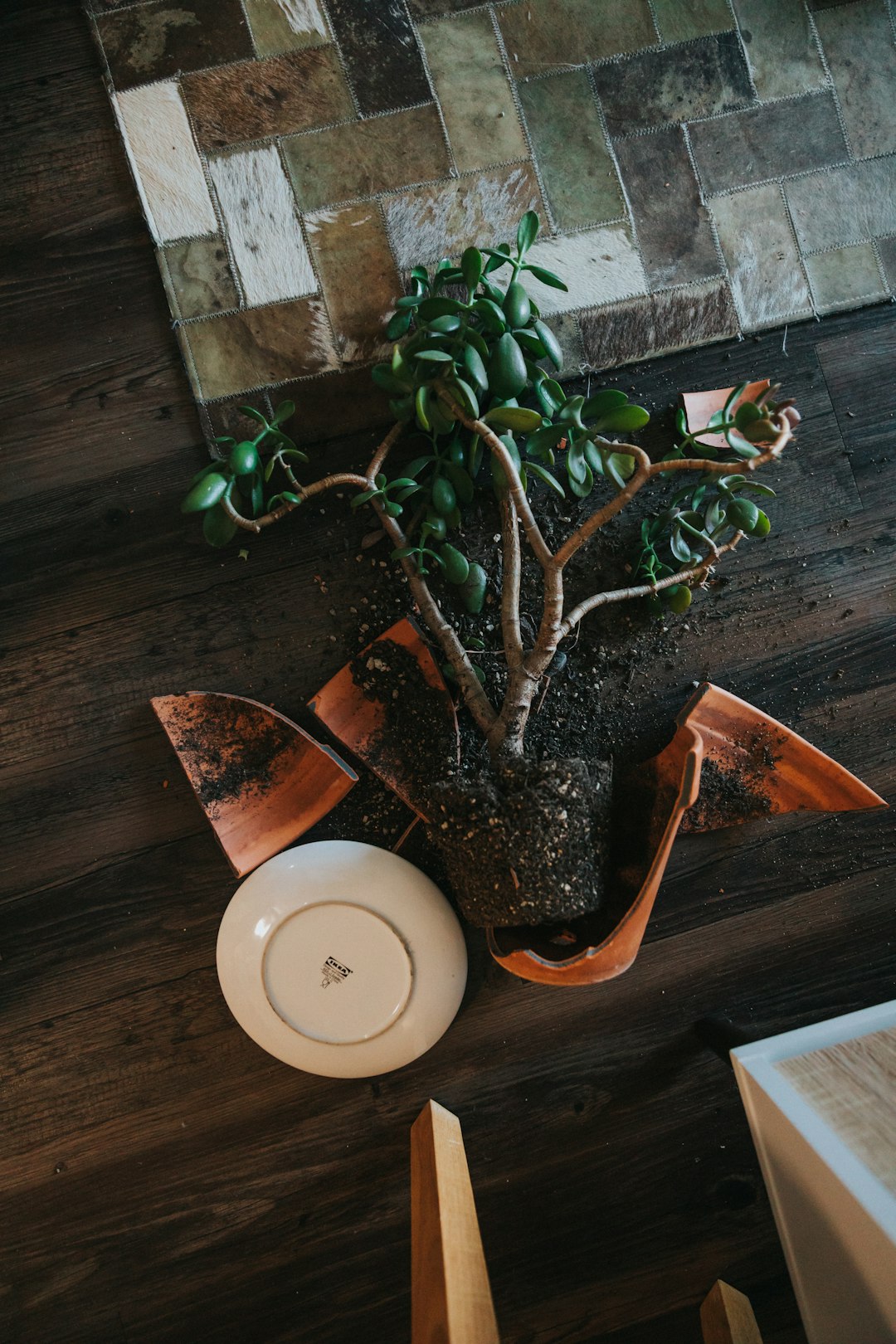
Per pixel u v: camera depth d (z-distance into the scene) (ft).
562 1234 4.48
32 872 4.42
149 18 4.38
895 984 4.53
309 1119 4.46
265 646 4.47
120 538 4.46
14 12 4.42
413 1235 3.81
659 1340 4.42
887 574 4.56
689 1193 4.50
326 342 4.45
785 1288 4.46
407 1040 4.18
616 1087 4.51
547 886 3.46
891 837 4.56
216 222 4.43
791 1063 3.61
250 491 4.42
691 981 4.54
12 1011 4.41
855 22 4.54
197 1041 4.45
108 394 4.46
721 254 4.54
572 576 4.50
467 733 4.34
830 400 4.57
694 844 4.56
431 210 4.48
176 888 4.45
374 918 4.13
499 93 4.50
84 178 4.44
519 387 3.75
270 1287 4.42
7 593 4.43
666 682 4.50
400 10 4.44
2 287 4.43
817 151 4.55
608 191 4.52
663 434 4.52
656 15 4.51
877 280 4.56
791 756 4.15
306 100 4.43
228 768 4.19
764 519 3.90
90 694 4.45
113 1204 4.42
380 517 4.03
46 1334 4.36
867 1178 2.85
